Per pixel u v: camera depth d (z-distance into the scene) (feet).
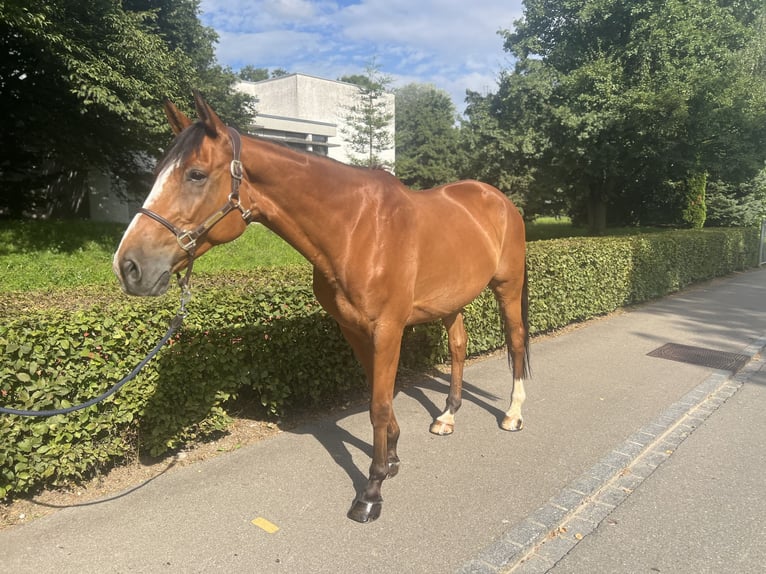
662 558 8.09
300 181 8.09
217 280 14.82
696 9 45.93
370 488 9.14
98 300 12.25
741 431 13.05
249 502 9.49
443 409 14.25
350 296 8.70
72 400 9.70
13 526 8.70
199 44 59.16
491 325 19.67
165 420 10.77
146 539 8.35
